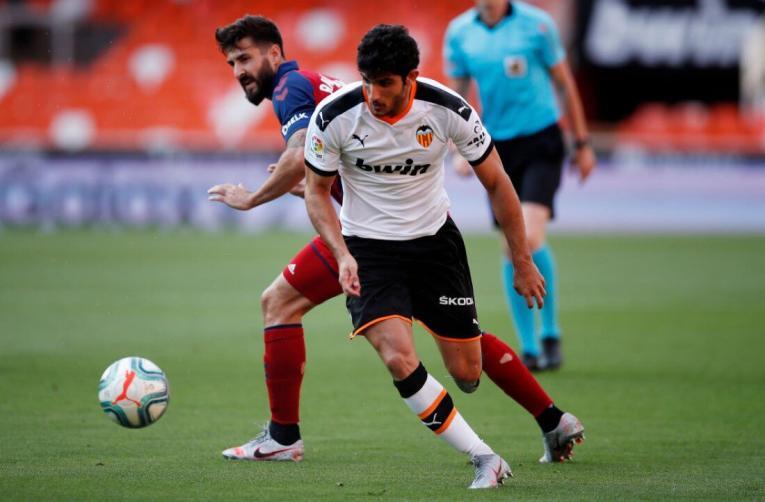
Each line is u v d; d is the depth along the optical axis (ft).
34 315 131.34
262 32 63.87
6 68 313.12
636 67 284.82
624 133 288.71
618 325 124.47
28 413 75.41
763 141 283.59
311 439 67.77
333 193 65.10
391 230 56.13
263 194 61.82
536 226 94.27
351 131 54.08
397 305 55.11
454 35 99.25
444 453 63.26
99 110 303.48
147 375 57.57
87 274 174.81
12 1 323.16
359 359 103.19
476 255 207.10
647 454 63.00
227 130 296.92
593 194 262.47
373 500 50.85
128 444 65.21
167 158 258.16
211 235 244.63
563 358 102.68
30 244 221.87
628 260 197.57
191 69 310.45
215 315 132.57
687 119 287.07
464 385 59.11
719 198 258.78
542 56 96.43
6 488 53.01
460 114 53.83
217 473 57.21
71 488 53.11
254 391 85.46
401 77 51.19
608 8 282.77
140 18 322.55
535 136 95.96
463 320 57.06
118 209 258.16
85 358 101.35
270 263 190.60
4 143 257.55
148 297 148.77
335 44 311.27
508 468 54.70
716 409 77.92
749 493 52.75
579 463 60.54
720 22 280.92
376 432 70.08
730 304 142.72
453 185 262.06
